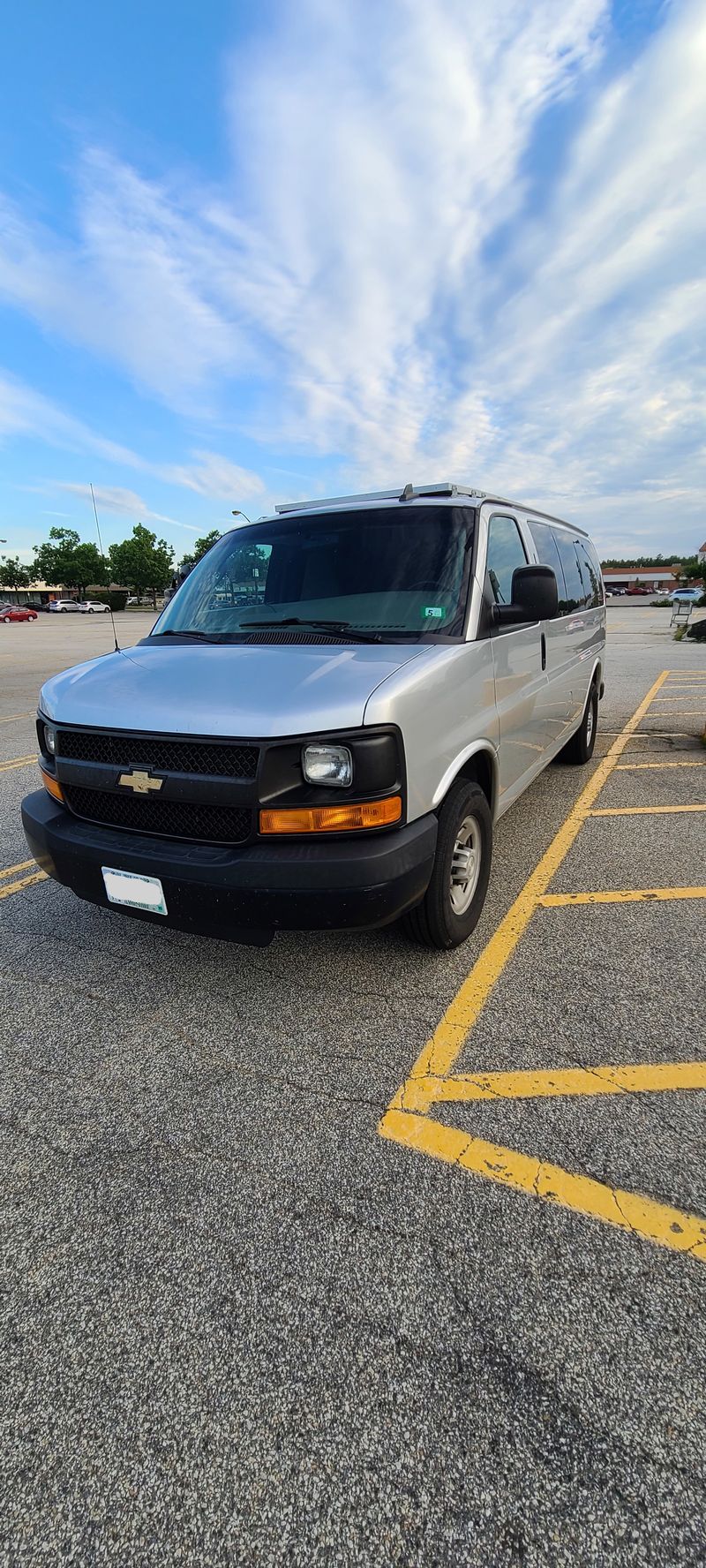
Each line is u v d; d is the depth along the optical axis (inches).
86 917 148.4
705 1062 98.5
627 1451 54.7
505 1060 99.9
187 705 99.3
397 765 94.4
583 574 243.4
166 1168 83.7
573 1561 48.8
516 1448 55.2
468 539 131.6
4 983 123.9
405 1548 50.0
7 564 3919.8
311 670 102.4
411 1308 66.4
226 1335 64.8
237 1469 54.9
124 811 106.7
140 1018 112.7
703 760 265.7
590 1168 81.6
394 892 93.0
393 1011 112.3
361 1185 80.4
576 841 185.2
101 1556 50.6
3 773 271.7
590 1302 66.4
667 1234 73.0
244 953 131.3
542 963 124.6
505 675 138.6
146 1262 72.2
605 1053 100.7
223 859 94.0
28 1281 70.7
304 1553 50.0
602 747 293.9
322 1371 61.5
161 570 3531.0
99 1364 62.9
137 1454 56.2
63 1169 84.1
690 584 2650.1
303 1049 104.0
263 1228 75.4
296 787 92.4
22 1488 54.6
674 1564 48.4
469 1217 75.7
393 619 122.3
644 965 123.3
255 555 142.8
